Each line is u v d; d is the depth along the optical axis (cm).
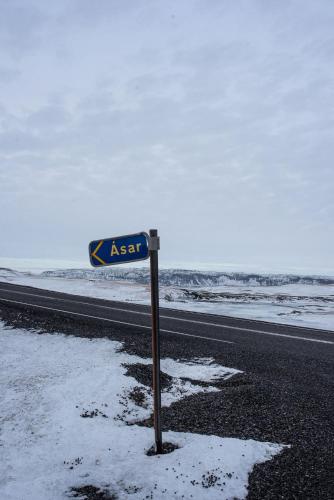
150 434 656
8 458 588
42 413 780
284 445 614
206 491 472
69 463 564
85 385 942
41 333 1533
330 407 809
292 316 2406
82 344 1375
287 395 874
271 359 1238
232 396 850
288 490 486
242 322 2012
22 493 474
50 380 991
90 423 721
